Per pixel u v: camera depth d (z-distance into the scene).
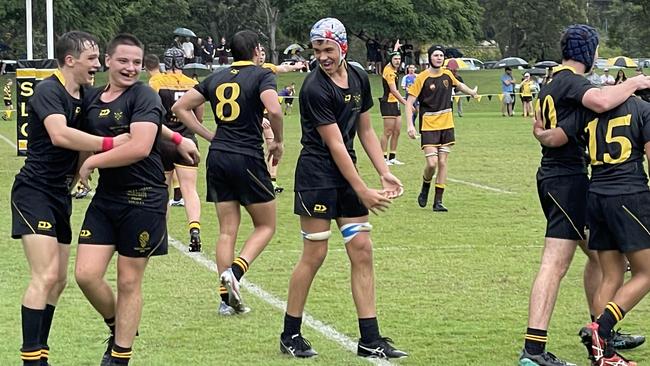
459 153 43.53
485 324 14.48
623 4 168.38
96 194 11.77
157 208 11.70
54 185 11.69
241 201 15.14
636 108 11.98
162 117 11.73
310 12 122.56
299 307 12.88
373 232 22.98
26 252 11.62
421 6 125.88
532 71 91.00
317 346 13.28
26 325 11.48
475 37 153.25
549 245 12.42
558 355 12.95
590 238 12.35
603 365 11.98
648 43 166.12
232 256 15.31
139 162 11.54
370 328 12.81
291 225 24.06
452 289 16.83
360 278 12.84
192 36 102.44
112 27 109.12
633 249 11.84
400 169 37.03
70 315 14.88
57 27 106.50
